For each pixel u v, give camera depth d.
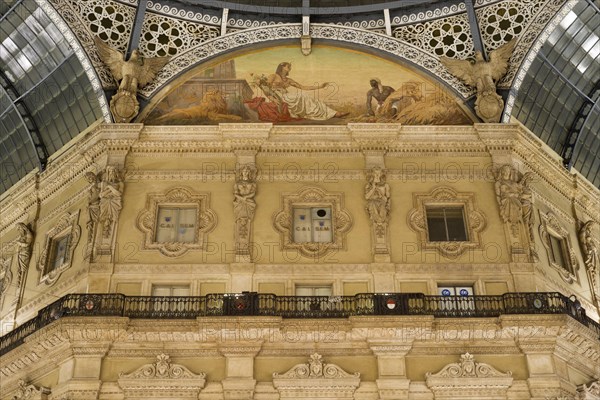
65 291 28.27
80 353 26.02
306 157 30.45
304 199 29.62
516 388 25.72
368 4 33.31
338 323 26.05
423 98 31.88
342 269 28.06
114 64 31.59
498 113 30.95
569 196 32.56
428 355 26.34
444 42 32.59
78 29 31.41
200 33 32.59
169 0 32.72
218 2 32.66
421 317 25.89
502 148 30.55
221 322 25.80
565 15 31.45
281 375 25.77
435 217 29.59
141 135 30.50
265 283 27.86
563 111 33.31
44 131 33.06
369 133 30.53
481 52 32.09
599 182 34.56
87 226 29.12
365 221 29.19
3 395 27.64
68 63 31.95
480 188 29.94
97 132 30.55
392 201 29.58
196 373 25.89
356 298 26.78
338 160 30.39
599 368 27.59
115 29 32.12
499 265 28.16
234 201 29.36
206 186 29.88
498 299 27.00
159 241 28.80
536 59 32.16
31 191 32.28
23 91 32.91
